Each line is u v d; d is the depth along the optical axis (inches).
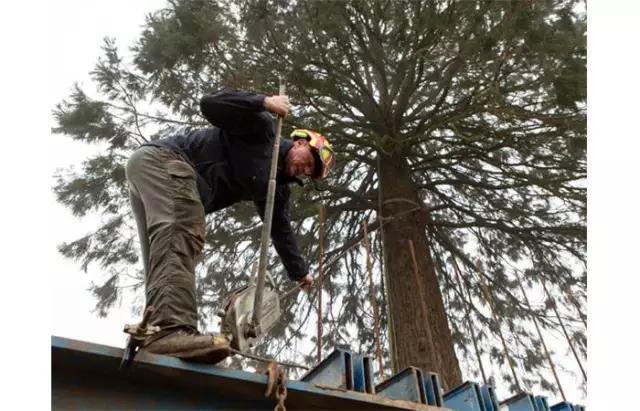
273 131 100.9
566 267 289.9
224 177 94.5
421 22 218.5
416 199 261.7
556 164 252.8
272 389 65.2
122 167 261.3
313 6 233.6
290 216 259.6
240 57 245.3
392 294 230.4
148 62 244.8
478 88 230.8
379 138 251.4
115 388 60.9
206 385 64.8
